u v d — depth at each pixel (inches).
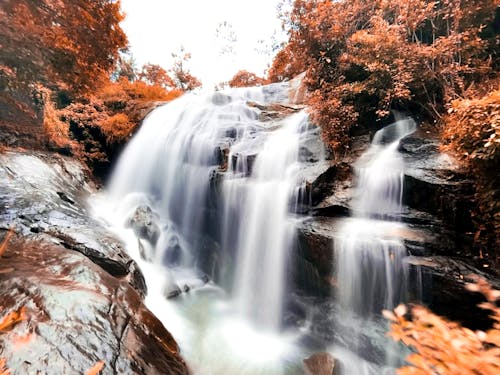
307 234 193.2
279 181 243.6
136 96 554.3
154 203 362.3
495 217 147.6
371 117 270.8
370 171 208.8
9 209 200.8
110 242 206.2
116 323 114.0
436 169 183.8
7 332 88.4
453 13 241.0
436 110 236.7
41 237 177.3
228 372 153.9
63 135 399.9
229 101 470.3
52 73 226.7
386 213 191.8
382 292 162.4
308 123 296.4
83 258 159.8
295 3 317.7
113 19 218.7
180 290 227.9
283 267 214.7
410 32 274.1
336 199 211.6
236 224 262.4
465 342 48.1
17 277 123.0
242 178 271.9
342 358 168.9
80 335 98.0
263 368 158.4
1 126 330.6
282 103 434.3
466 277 138.8
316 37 300.5
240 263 253.3
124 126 435.2
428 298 148.0
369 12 294.0
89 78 241.3
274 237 222.4
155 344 120.2
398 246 158.9
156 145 388.2
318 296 196.2
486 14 240.5
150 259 255.4
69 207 255.1
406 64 241.8
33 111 358.6
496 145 139.7
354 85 264.8
